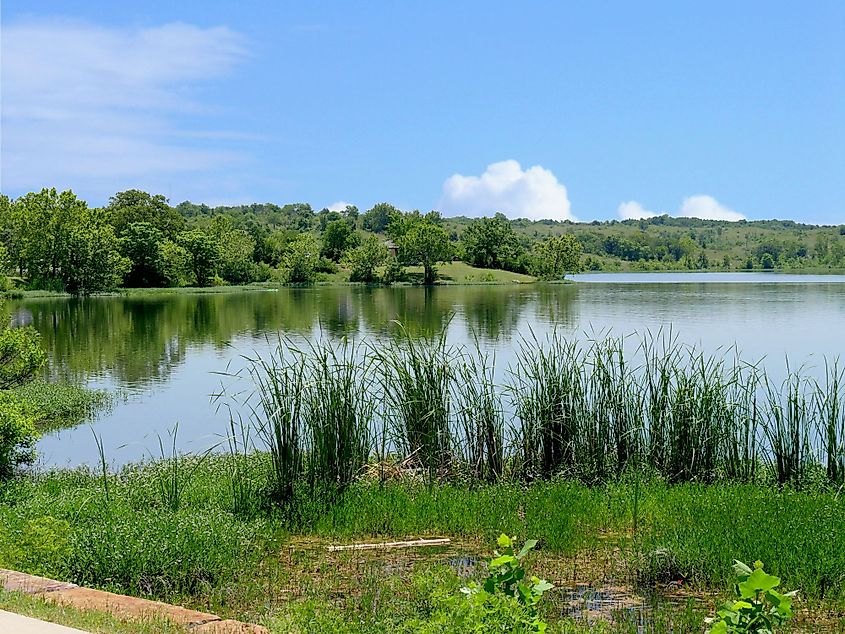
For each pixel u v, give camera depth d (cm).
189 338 4222
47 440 1933
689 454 1349
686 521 1048
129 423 2123
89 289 8806
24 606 617
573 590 869
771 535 954
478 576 879
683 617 771
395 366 1431
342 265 14150
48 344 4000
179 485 1270
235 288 10350
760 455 1412
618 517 1124
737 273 19588
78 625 584
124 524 970
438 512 1149
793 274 18112
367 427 1327
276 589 874
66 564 872
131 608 663
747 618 552
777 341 3603
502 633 590
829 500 1153
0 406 1538
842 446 1345
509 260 14588
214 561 920
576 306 6384
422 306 6719
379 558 993
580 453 1374
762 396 2022
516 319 5112
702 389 1391
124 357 3484
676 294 8244
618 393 1414
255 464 1367
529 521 1097
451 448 1380
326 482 1239
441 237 12519
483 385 1423
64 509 1078
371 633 688
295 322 5166
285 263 12300
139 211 11844
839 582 845
